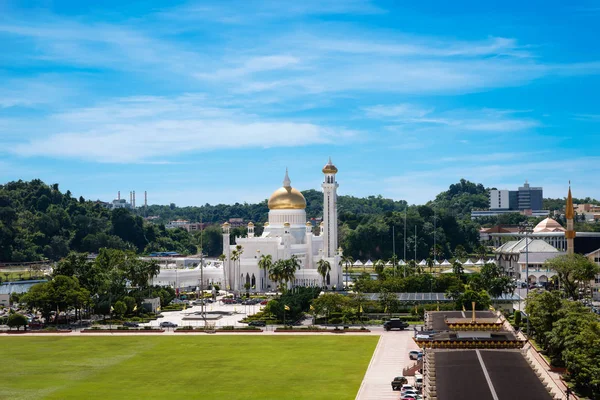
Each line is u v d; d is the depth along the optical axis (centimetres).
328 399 18488
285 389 19712
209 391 19662
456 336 19838
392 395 18750
